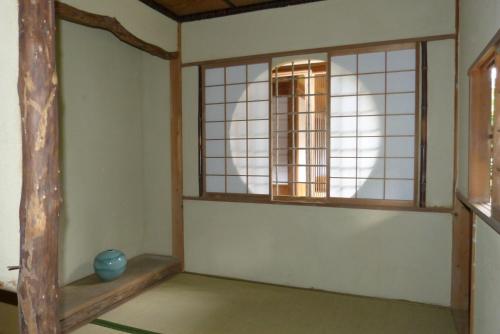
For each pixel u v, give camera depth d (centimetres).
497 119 189
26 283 164
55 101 168
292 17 379
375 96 354
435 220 337
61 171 350
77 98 367
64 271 354
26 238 163
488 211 204
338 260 371
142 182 457
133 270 395
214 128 424
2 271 175
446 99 329
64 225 354
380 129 354
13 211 168
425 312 324
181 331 292
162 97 442
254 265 407
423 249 341
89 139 382
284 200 392
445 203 334
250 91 404
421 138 338
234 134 414
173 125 435
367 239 359
